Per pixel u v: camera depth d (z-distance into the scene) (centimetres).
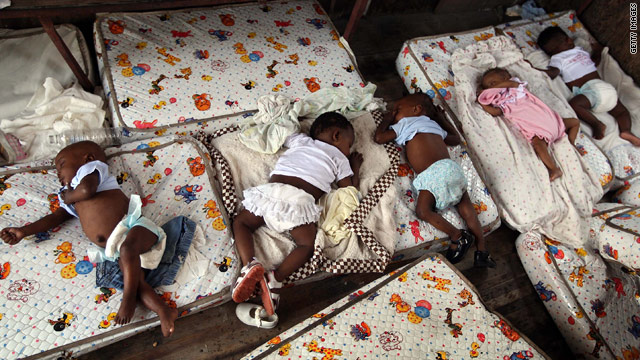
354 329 187
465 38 334
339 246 214
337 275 230
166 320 174
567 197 259
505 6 404
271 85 265
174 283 186
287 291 220
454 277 211
